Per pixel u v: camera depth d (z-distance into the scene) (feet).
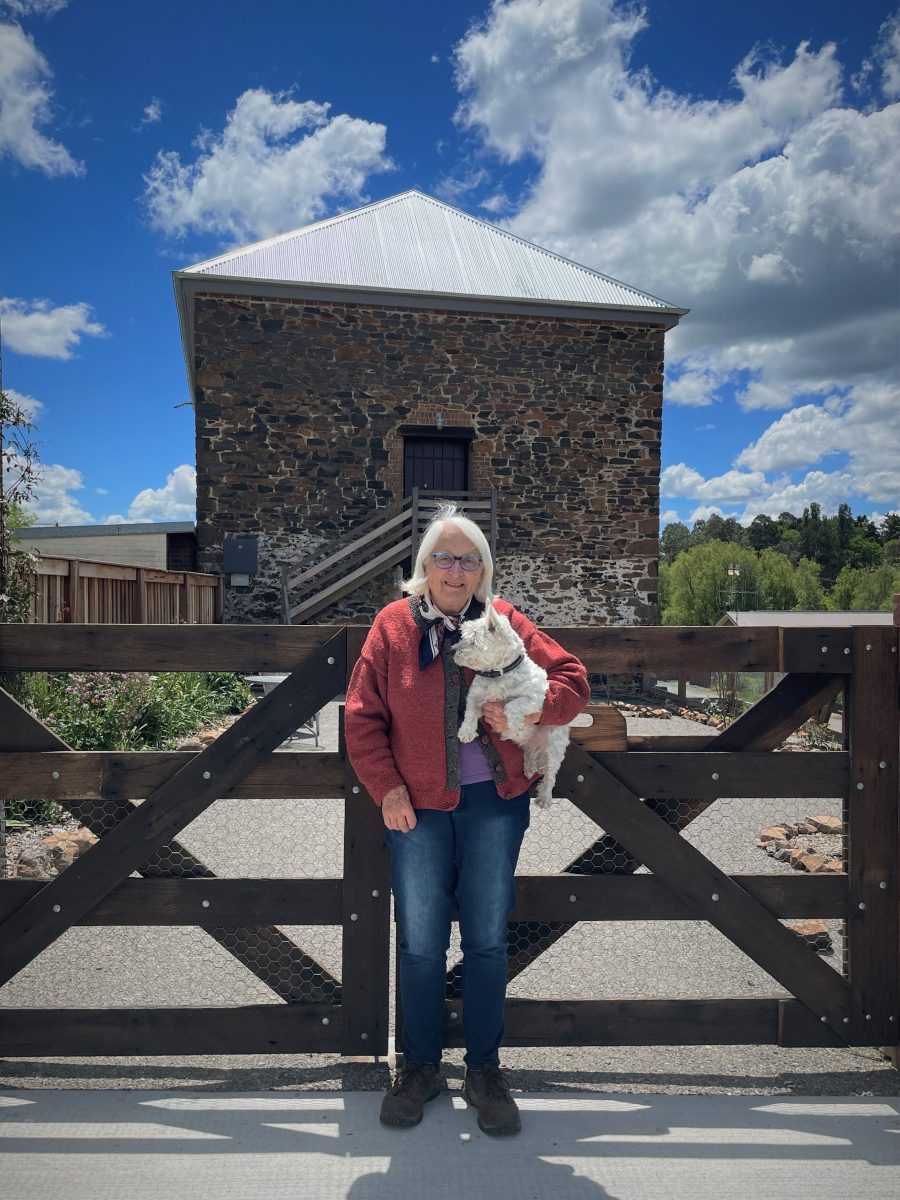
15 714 8.11
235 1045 8.04
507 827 7.02
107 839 7.93
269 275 42.06
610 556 45.09
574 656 7.54
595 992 10.07
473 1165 6.54
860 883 8.30
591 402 44.86
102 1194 6.15
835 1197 6.24
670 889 8.21
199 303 40.96
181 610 34.68
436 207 52.11
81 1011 7.98
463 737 6.72
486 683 6.68
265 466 41.60
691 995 10.00
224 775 7.99
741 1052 8.73
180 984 10.11
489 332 43.80
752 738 8.48
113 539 42.96
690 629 8.29
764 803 20.25
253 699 31.99
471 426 43.68
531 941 8.55
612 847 8.62
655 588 45.42
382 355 42.68
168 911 8.04
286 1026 8.09
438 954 7.18
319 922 8.09
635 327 45.24
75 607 24.17
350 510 42.34
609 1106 7.47
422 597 7.30
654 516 45.42
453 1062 8.27
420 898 7.00
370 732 6.91
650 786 8.28
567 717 6.88
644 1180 6.40
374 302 42.16
